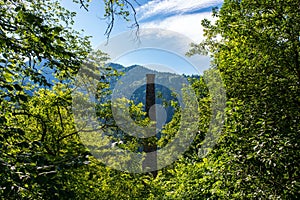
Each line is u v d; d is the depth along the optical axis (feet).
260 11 31.81
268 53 28.81
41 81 16.46
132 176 28.14
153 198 26.73
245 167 16.63
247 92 25.91
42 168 10.00
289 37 28.27
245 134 17.90
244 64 29.81
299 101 22.26
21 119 24.38
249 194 16.21
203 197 22.61
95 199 24.23
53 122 28.30
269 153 15.40
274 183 15.78
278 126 17.61
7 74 13.02
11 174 9.30
